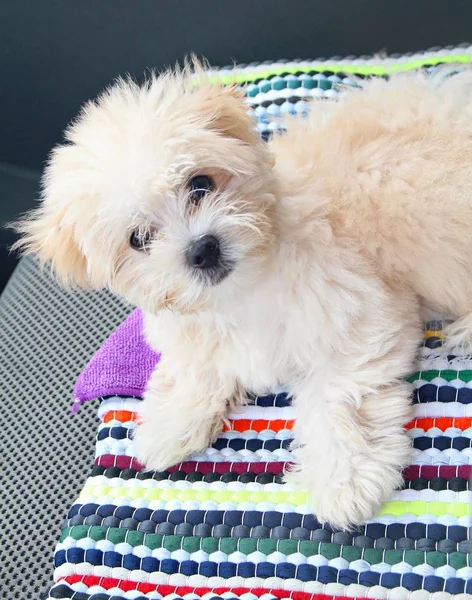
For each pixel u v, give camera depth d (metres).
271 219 0.68
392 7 0.91
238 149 0.66
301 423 0.70
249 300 0.68
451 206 0.70
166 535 0.69
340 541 0.67
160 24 0.93
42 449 0.81
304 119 0.79
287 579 0.66
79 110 0.98
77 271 0.69
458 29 0.92
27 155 1.02
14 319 0.89
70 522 0.71
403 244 0.71
